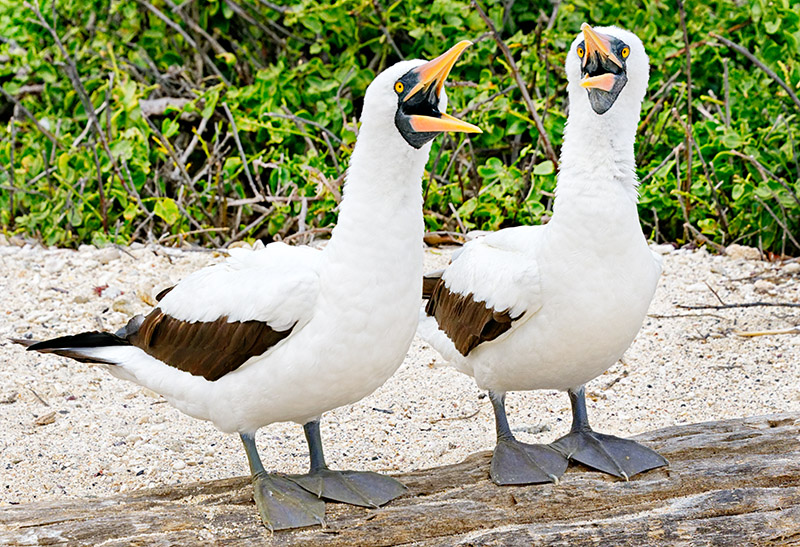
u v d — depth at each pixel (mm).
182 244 14047
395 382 10500
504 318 7336
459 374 10656
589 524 6867
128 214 13984
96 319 11742
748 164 13711
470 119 14266
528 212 13773
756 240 13844
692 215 13867
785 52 14531
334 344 6672
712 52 15047
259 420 7141
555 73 15188
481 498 7086
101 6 16750
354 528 6797
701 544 6758
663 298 12148
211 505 7031
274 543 6668
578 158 7082
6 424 9398
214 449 9117
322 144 15070
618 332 7223
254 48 16625
